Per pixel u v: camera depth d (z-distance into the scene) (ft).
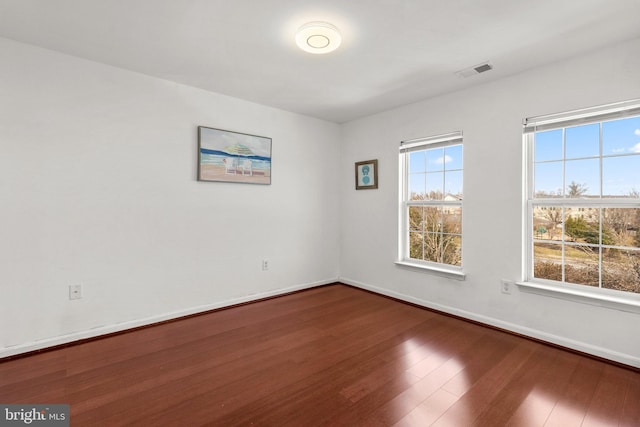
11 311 7.37
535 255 8.84
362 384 6.40
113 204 8.70
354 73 8.96
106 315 8.66
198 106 10.20
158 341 8.32
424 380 6.55
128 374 6.69
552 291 8.08
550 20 6.35
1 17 6.37
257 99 11.19
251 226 11.62
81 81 8.16
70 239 8.09
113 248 8.73
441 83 9.60
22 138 7.43
